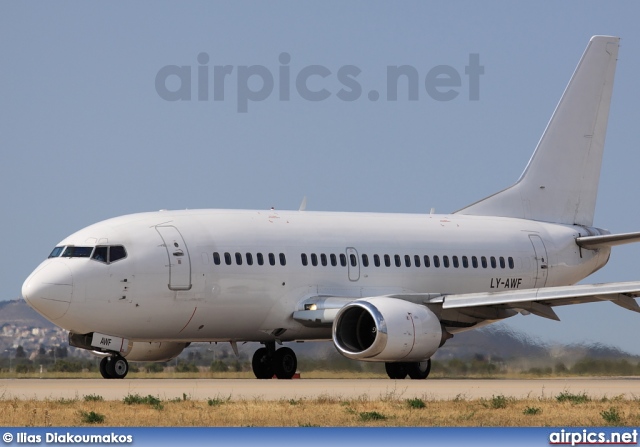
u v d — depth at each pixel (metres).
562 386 95.12
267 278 108.31
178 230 105.19
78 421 63.03
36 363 149.75
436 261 120.12
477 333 145.88
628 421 64.69
